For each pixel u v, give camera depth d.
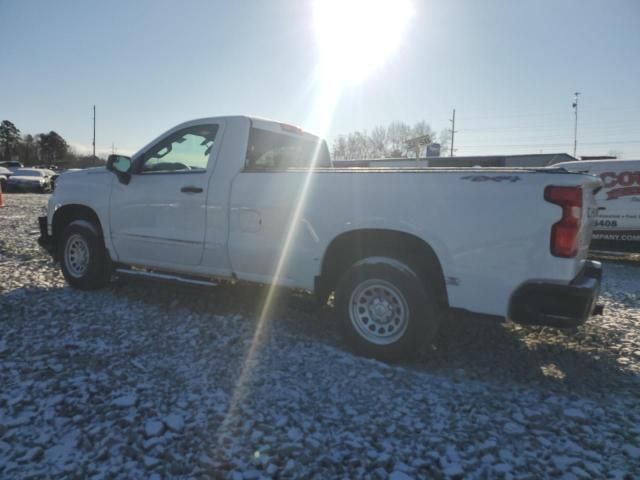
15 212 15.92
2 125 83.19
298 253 4.14
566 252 3.20
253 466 2.39
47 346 3.82
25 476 2.26
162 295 5.50
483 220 3.41
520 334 4.64
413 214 3.63
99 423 2.71
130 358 3.67
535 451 2.62
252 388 3.25
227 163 4.58
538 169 3.45
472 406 3.12
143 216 5.07
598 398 3.33
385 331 3.82
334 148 68.62
